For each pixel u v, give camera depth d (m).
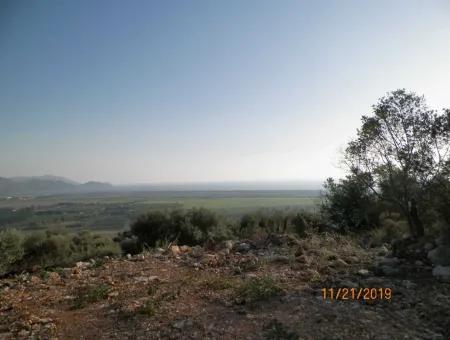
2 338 3.65
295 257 6.81
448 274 4.92
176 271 6.47
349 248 7.35
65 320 4.12
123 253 13.86
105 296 4.96
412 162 6.67
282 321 3.71
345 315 3.83
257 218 15.77
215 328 3.63
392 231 8.84
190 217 16.45
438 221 6.41
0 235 11.81
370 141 7.58
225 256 7.43
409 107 7.01
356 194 10.88
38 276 6.82
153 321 3.91
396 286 4.73
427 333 3.37
